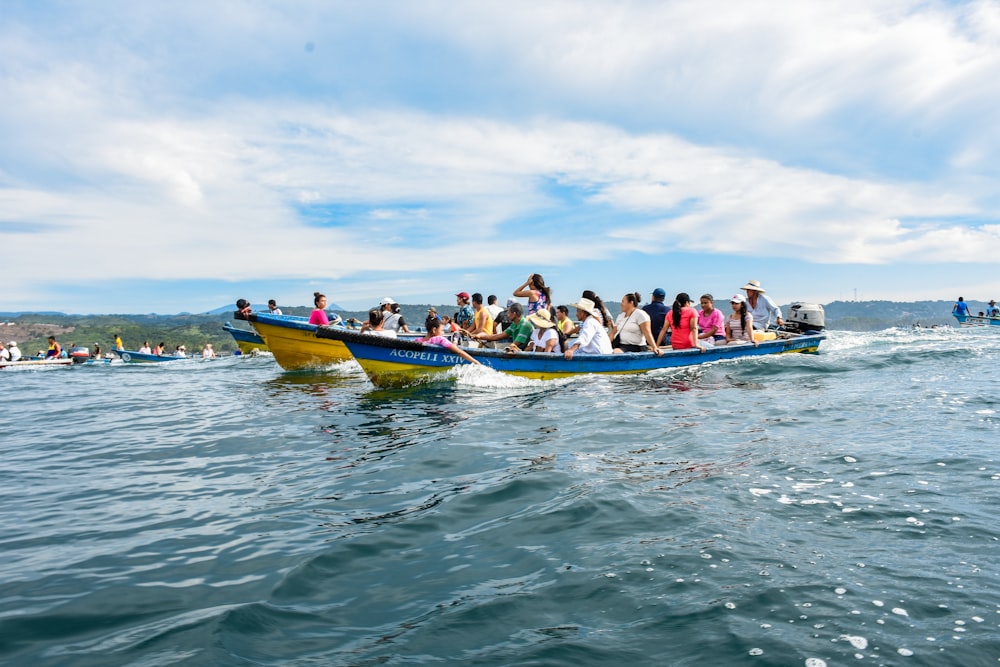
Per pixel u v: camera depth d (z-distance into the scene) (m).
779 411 6.84
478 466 4.88
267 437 6.51
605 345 10.21
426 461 5.11
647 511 3.62
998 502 3.59
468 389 9.15
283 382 12.00
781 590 2.58
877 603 2.45
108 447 6.50
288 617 2.54
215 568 3.09
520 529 3.46
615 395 8.30
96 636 2.44
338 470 4.99
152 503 4.35
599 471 4.56
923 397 7.46
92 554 3.37
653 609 2.48
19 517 4.12
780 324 14.45
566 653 2.20
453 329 12.10
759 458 4.78
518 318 10.27
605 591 2.65
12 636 2.45
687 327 11.25
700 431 5.86
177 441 6.59
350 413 7.67
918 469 4.32
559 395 8.39
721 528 3.32
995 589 2.53
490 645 2.27
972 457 4.58
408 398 8.62
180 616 2.58
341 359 13.51
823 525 3.33
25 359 23.69
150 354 26.23
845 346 16.09
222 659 2.22
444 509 3.87
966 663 2.03
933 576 2.66
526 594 2.67
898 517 3.40
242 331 18.73
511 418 6.85
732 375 10.27
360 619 2.51
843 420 6.21
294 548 3.32
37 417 9.12
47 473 5.42
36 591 2.89
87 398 11.34
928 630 2.24
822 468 4.43
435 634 2.36
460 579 2.86
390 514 3.84
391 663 2.17
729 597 2.54
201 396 10.54
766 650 2.15
